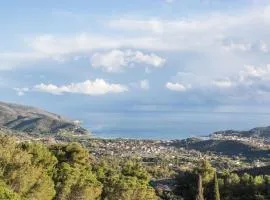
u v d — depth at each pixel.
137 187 70.31
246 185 98.94
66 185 56.44
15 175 48.78
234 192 98.31
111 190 67.12
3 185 45.03
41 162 57.16
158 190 106.88
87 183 58.88
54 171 57.44
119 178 69.94
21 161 49.91
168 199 100.69
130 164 80.69
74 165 63.69
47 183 51.78
